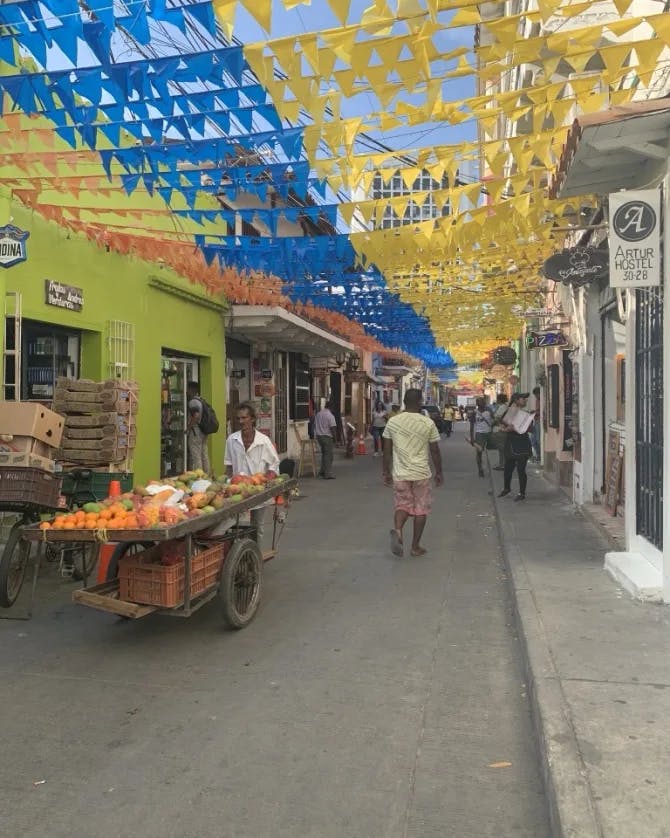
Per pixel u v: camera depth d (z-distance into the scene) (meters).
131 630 5.84
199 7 3.38
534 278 13.41
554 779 3.11
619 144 5.39
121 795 3.34
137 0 3.43
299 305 14.27
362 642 5.51
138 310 10.95
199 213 6.76
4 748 3.82
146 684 4.70
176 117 4.65
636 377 6.79
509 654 5.23
